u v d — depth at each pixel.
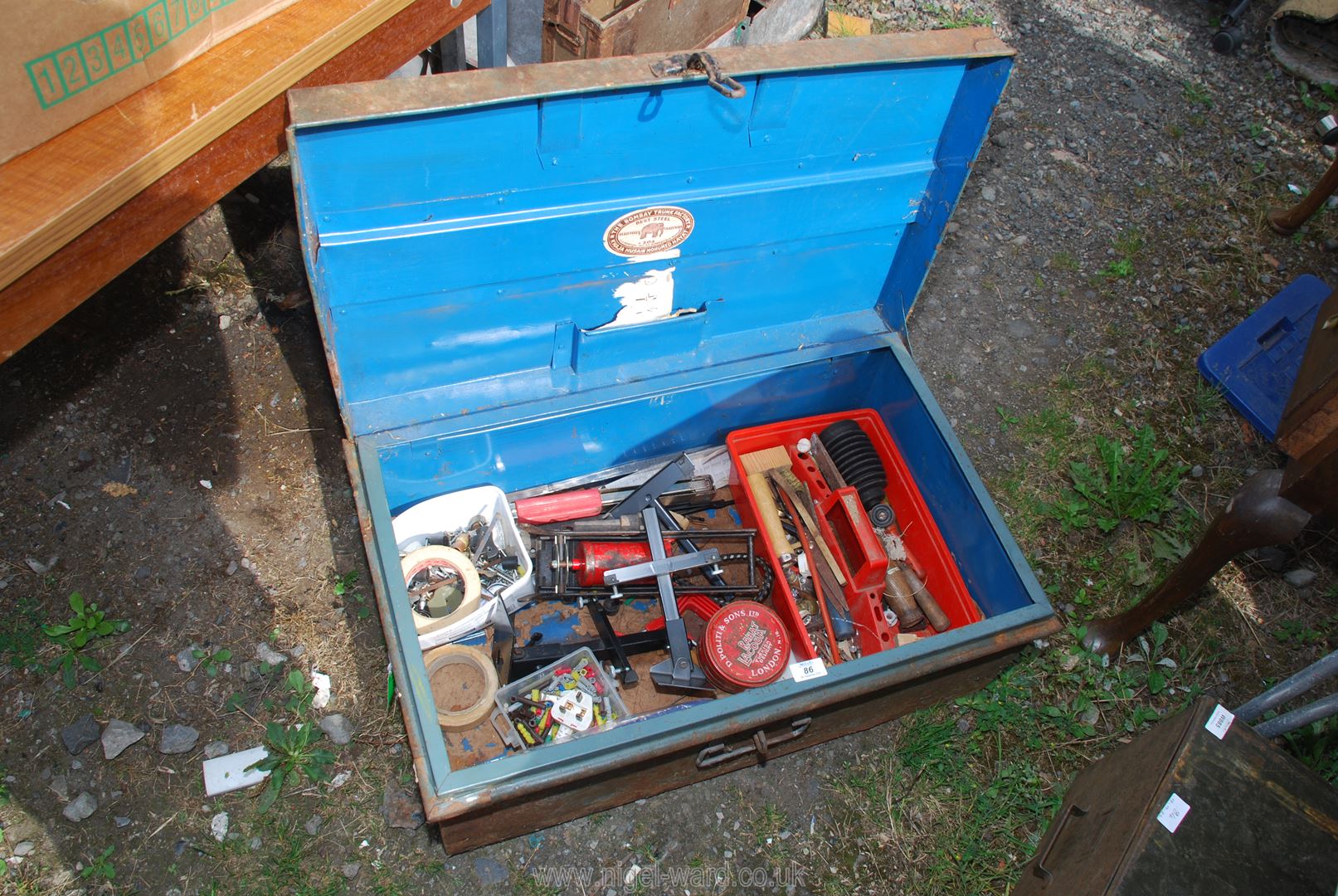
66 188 1.55
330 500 2.66
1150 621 2.62
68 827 2.11
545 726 2.21
